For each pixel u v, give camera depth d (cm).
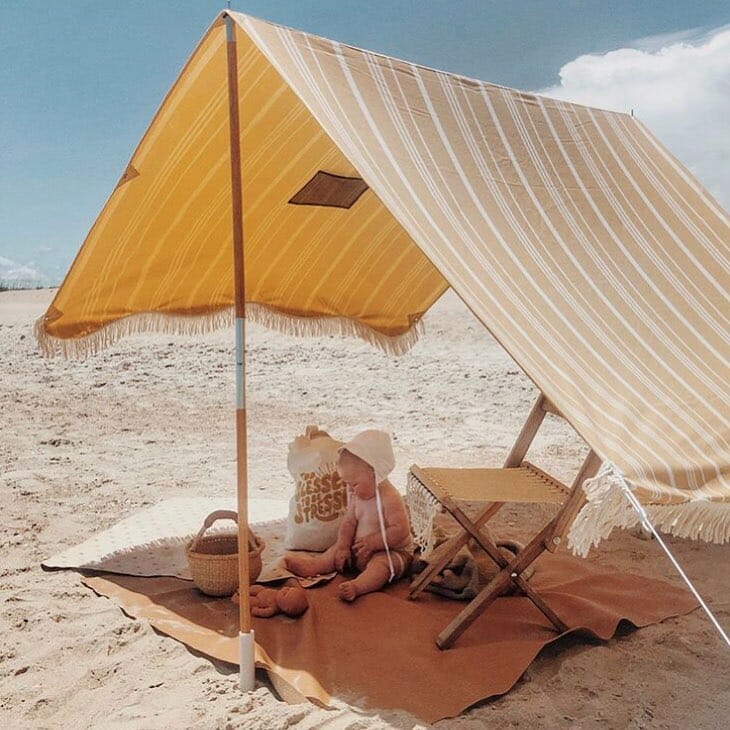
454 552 454
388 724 337
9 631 429
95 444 910
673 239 461
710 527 292
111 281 549
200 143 452
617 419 304
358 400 1166
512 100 492
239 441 375
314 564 489
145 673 386
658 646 419
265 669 383
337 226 586
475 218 385
